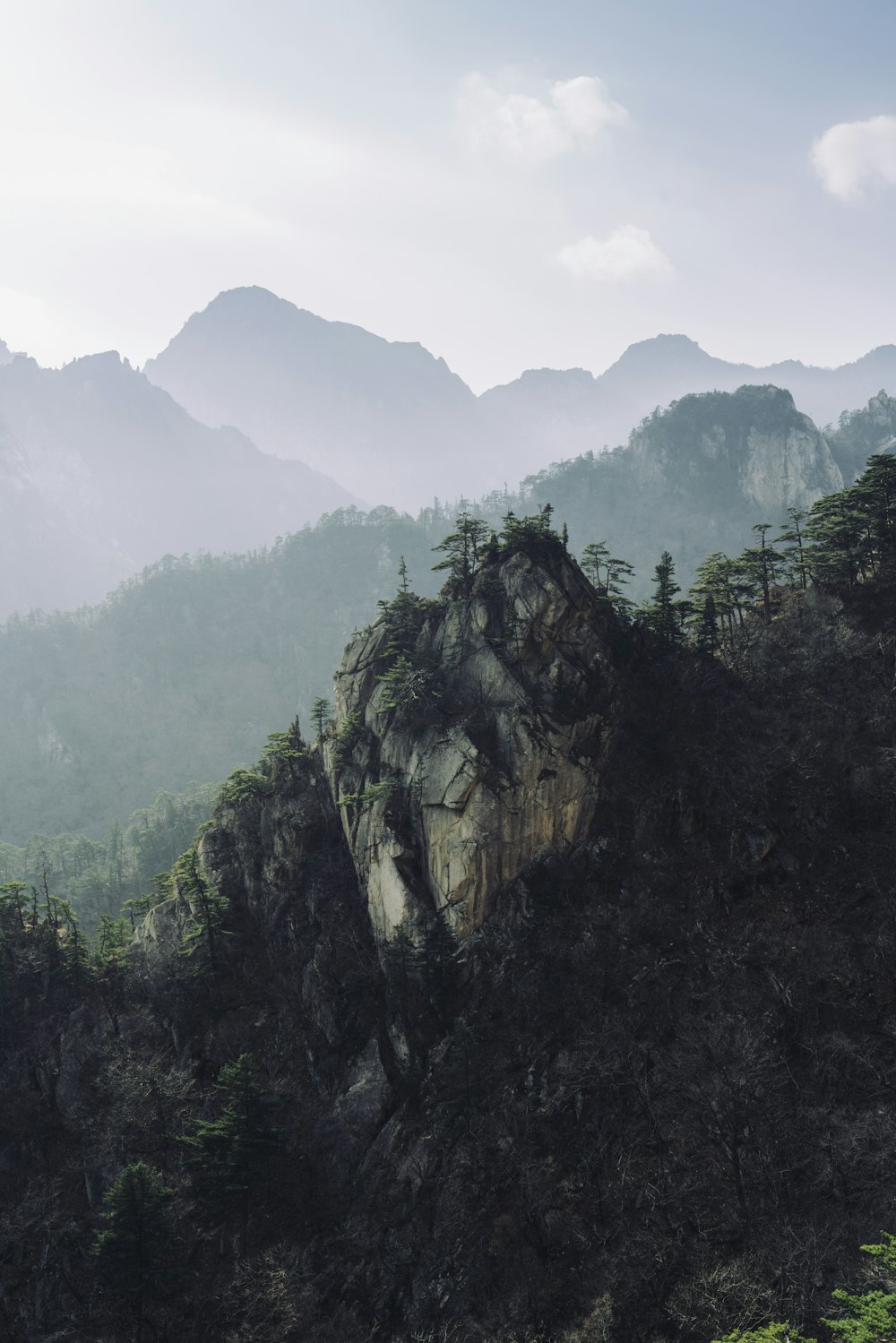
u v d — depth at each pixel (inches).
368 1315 2322.8
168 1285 2396.7
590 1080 2544.3
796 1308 1819.6
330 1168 2706.7
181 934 3607.3
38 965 3609.7
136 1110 2955.2
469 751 3102.9
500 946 2967.5
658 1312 1972.2
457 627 3454.7
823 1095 2317.9
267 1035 3137.3
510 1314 2145.7
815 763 3147.1
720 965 2716.5
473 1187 2442.2
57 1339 2466.8
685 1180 2230.6
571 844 3134.8
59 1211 2810.0
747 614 4121.6
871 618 3604.8
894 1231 1926.7
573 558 3720.5
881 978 2532.0
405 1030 2876.5
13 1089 3262.8
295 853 3531.0
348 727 3489.2
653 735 3348.9
